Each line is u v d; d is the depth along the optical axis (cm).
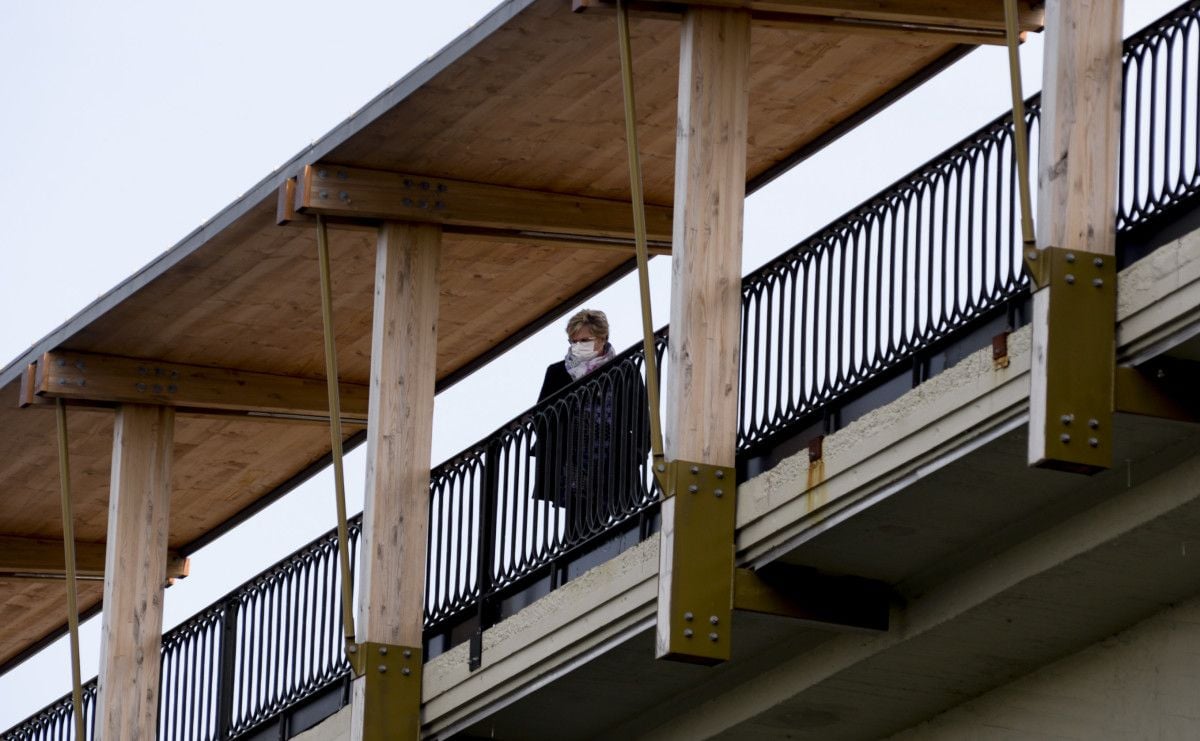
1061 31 1595
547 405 2164
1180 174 1603
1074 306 1556
